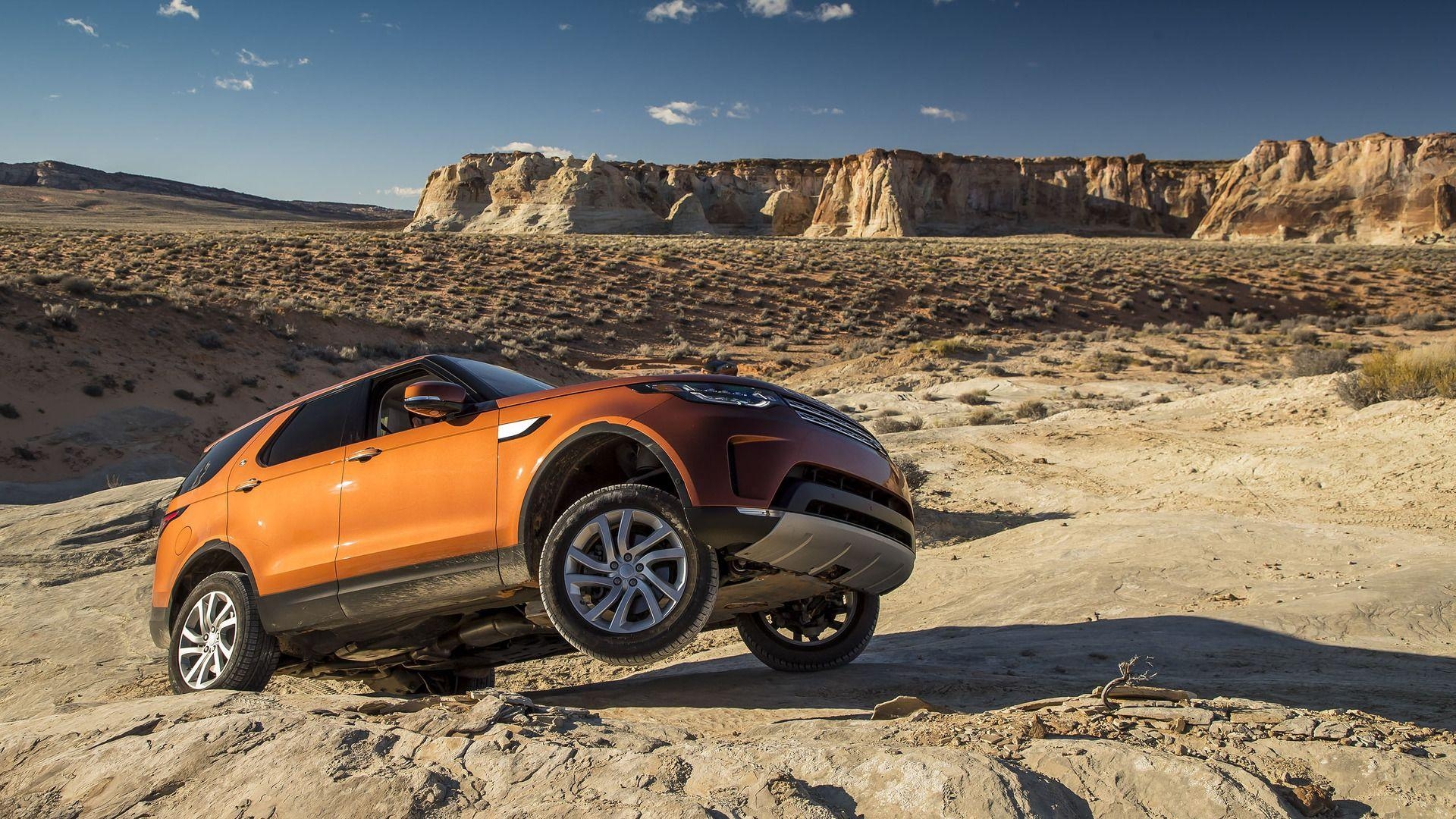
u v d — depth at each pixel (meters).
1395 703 4.08
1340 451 14.14
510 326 53.22
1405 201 156.88
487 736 3.02
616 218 148.12
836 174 176.12
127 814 2.76
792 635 5.83
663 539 3.98
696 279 65.38
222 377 35.38
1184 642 5.89
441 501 4.37
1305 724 3.16
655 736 3.14
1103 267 71.75
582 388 4.36
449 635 4.98
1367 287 66.50
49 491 25.09
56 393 30.38
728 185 188.88
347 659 5.24
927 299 61.06
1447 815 2.46
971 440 20.42
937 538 12.87
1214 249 97.94
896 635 7.34
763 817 2.34
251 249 65.81
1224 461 15.28
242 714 3.32
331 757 2.87
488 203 158.38
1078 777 2.60
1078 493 14.83
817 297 62.97
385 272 62.62
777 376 46.31
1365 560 8.36
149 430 30.17
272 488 5.02
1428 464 12.64
